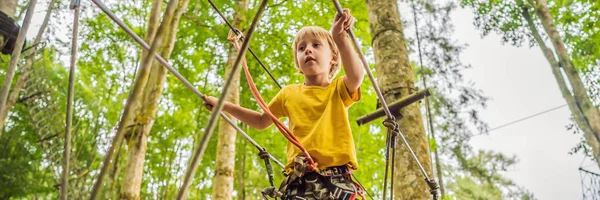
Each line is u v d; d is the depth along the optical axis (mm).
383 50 6082
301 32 2428
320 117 2256
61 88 12641
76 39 1360
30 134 12031
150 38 1644
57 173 8688
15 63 1450
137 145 6961
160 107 12867
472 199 15234
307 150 2160
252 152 13508
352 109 11398
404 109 5500
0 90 1412
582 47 13727
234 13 9891
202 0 9641
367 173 12148
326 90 2340
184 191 959
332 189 2080
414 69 12914
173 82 11953
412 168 5059
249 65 11070
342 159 2148
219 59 11250
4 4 5047
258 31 11039
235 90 8922
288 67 11219
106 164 971
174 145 12805
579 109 13039
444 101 12938
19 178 11055
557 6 14172
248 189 14844
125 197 6625
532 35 14688
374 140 12312
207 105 2303
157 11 1687
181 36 10344
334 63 2490
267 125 2568
